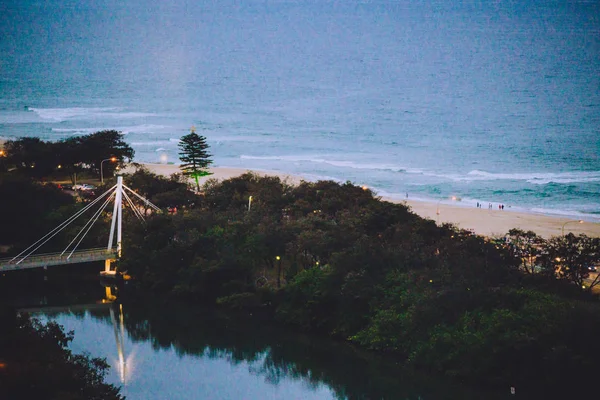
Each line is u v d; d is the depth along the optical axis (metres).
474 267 149.12
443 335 134.00
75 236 194.25
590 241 162.75
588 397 121.12
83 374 112.75
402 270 157.75
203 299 174.50
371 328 145.25
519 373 126.94
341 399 133.38
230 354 151.62
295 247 171.25
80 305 174.00
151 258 179.12
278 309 162.12
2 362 109.56
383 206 196.88
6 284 184.62
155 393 134.50
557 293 144.25
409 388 134.62
